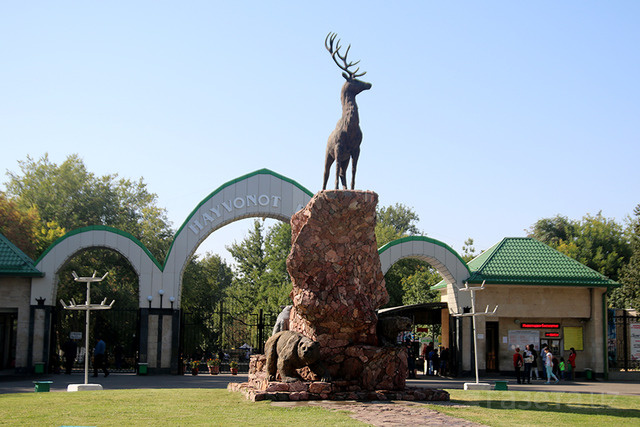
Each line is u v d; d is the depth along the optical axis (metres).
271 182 32.66
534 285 33.44
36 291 30.44
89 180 57.91
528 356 28.66
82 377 28.36
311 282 16.88
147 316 31.00
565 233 68.12
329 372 16.66
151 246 55.94
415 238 33.34
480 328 33.12
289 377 16.52
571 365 32.62
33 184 56.09
